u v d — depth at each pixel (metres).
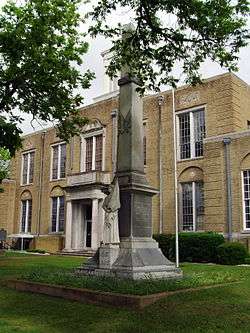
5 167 45.34
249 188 24.59
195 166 28.58
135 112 14.54
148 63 11.16
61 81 20.50
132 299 9.31
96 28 10.98
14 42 18.69
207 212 26.03
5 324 8.59
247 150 24.83
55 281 11.98
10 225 45.03
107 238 13.08
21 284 12.32
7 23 18.92
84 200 33.03
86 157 37.28
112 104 35.28
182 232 26.44
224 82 27.94
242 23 9.97
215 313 8.68
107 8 10.47
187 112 29.84
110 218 13.16
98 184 31.22
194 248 23.72
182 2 9.66
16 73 19.34
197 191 28.44
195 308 9.02
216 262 22.55
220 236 23.58
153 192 14.07
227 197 25.30
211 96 28.52
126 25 13.70
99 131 35.97
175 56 10.75
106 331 7.99
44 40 19.41
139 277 11.94
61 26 19.59
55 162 41.09
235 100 27.64
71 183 33.75
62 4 19.59
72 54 19.92
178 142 30.02
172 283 11.19
